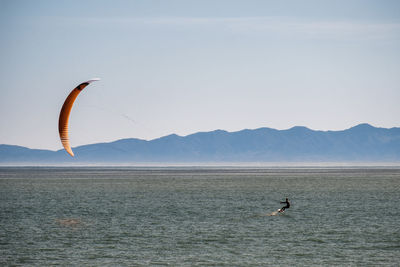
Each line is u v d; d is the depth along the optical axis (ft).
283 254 561.02
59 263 527.40
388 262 529.04
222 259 540.52
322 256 552.41
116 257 549.13
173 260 536.83
